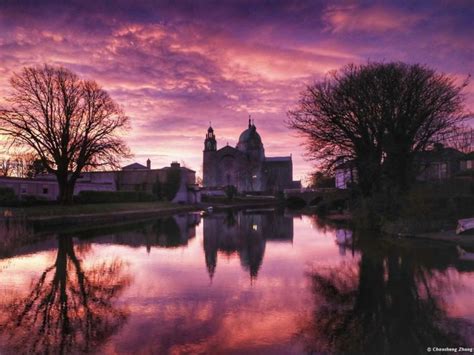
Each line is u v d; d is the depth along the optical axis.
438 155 34.97
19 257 19.66
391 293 12.36
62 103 43.00
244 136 145.50
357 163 34.53
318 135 37.16
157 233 31.53
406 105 32.56
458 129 39.88
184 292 12.62
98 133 44.88
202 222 43.97
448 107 33.53
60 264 17.77
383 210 31.19
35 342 8.69
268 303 11.41
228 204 97.25
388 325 9.59
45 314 10.62
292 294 12.35
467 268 15.70
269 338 8.85
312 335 9.01
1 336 9.05
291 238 27.39
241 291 12.71
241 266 16.97
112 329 9.41
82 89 44.16
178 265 17.31
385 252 19.88
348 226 36.31
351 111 34.94
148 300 11.79
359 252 20.27
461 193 31.72
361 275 14.90
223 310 10.78
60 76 42.75
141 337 8.92
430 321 9.86
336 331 9.24
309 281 14.05
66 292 12.82
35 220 33.00
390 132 32.50
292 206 93.62
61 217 36.59
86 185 65.69
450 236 23.95
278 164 147.50
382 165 32.53
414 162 33.41
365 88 34.16
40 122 42.00
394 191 30.88
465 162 49.97
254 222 43.75
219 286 13.39
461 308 10.84
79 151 45.00
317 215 55.31
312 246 23.02
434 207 28.45
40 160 44.03
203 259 18.86
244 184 131.88
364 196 35.59
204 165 137.38
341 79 36.66
